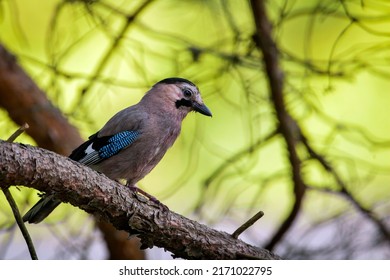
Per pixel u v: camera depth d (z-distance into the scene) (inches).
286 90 420.2
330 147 427.5
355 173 422.6
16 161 237.8
